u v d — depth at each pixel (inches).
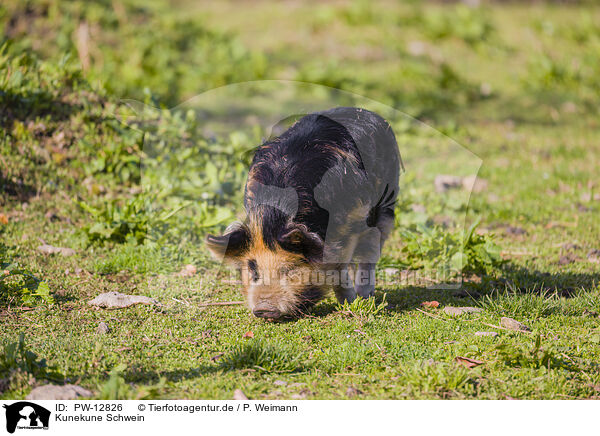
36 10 1355.8
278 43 1577.3
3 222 686.5
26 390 425.4
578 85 1396.4
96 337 501.0
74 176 782.5
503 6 2017.7
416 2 1957.4
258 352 473.1
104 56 1240.2
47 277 601.9
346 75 1309.1
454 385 442.6
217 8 1875.0
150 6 1577.3
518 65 1525.6
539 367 472.7
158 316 547.5
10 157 764.6
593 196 867.4
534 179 928.3
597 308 573.6
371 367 472.1
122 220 692.1
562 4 2052.2
